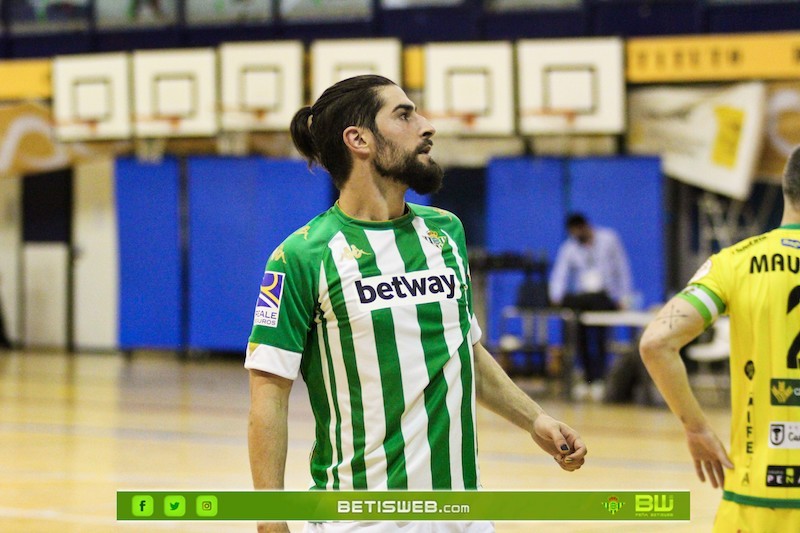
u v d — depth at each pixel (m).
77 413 12.78
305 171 18.69
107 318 20.64
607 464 9.45
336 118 3.36
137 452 10.06
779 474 3.44
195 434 11.21
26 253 21.02
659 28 17.83
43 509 7.67
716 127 17.23
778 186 17.44
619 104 17.14
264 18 19.33
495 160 17.94
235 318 19.03
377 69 17.77
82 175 20.64
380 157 3.32
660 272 17.48
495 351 15.84
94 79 19.11
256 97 18.38
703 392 15.36
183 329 19.25
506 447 10.52
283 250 3.30
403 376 3.21
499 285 17.52
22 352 20.72
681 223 17.88
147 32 19.89
